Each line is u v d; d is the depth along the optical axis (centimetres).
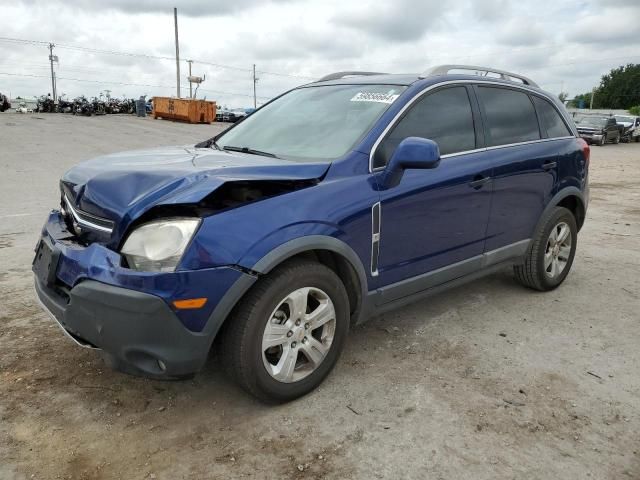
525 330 399
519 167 417
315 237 283
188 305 249
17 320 397
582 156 491
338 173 308
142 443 263
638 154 2433
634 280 523
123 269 250
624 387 321
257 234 265
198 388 312
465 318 419
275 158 328
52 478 238
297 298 285
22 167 1305
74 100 4012
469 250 390
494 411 293
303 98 409
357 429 276
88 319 258
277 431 274
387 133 334
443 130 371
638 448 264
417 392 311
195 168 285
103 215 269
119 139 2111
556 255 478
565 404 301
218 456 254
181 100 3394
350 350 362
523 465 250
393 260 335
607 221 830
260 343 275
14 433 267
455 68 404
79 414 285
